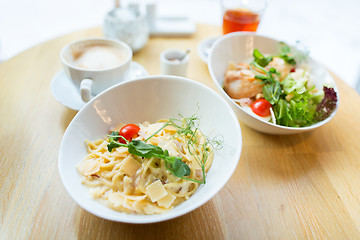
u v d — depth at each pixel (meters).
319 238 0.90
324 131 1.29
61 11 3.28
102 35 1.82
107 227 0.88
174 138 1.03
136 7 1.86
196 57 1.71
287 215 0.96
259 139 1.23
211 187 0.85
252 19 1.65
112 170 0.95
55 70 1.52
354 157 1.18
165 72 1.49
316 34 3.24
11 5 3.30
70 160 0.90
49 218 0.89
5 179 0.99
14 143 1.12
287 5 3.65
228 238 0.88
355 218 0.96
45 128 1.20
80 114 0.98
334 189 1.05
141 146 0.90
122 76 1.29
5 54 2.68
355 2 3.76
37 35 2.92
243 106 1.27
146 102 1.15
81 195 0.83
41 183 0.99
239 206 0.97
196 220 0.92
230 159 0.90
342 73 2.86
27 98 1.33
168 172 0.92
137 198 0.86
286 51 1.47
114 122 1.10
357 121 1.35
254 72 1.38
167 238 0.87
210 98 1.07
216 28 1.99
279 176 1.08
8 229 0.85
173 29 1.86
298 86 1.27
